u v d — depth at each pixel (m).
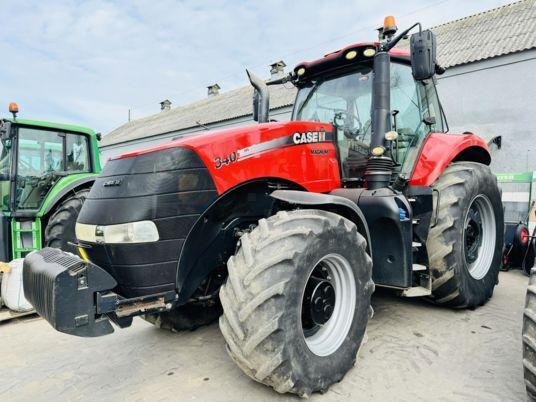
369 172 2.75
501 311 3.32
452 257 3.05
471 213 3.46
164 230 2.03
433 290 3.20
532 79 7.87
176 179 2.06
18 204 4.61
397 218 2.55
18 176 4.62
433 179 3.05
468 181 3.20
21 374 2.46
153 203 2.01
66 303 1.76
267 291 1.81
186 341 2.86
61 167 5.11
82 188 5.04
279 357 1.82
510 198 5.67
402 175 3.12
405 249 2.60
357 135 3.05
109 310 1.87
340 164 2.99
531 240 4.68
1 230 4.46
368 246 2.47
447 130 4.02
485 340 2.71
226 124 14.75
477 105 8.58
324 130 2.82
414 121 3.32
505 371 2.29
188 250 2.13
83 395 2.18
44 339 3.06
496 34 9.56
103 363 2.56
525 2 10.70
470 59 8.68
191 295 2.27
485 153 3.89
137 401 2.08
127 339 2.95
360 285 2.30
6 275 3.66
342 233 2.19
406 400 2.02
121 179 2.09
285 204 2.56
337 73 3.25
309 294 2.17
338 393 2.09
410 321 3.08
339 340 2.22
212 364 2.48
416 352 2.55
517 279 4.51
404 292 2.79
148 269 2.01
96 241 2.09
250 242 1.99
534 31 8.66
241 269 1.91
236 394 2.11
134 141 20.06
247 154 2.31
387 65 2.76
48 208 4.65
